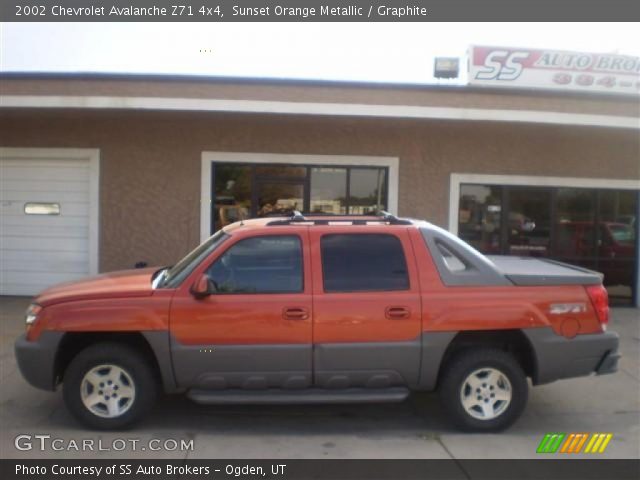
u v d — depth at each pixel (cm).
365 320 514
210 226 1068
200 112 978
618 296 1141
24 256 1089
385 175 1091
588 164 1115
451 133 1088
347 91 970
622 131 1082
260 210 1080
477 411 532
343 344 513
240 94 959
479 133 1091
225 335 509
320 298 516
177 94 953
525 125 1030
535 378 534
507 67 1055
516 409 529
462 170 1090
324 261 530
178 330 508
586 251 1129
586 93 998
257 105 957
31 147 1062
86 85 946
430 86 974
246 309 511
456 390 526
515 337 539
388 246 538
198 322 509
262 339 511
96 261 1066
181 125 1058
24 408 579
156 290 521
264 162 1067
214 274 524
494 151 1095
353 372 516
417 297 521
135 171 1059
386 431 541
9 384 641
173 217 1063
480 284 531
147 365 521
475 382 532
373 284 525
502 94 985
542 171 1106
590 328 536
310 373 515
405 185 1086
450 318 518
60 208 1083
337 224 548
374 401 520
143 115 1018
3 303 1033
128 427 529
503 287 531
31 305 543
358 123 1056
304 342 512
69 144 1060
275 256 530
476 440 520
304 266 527
